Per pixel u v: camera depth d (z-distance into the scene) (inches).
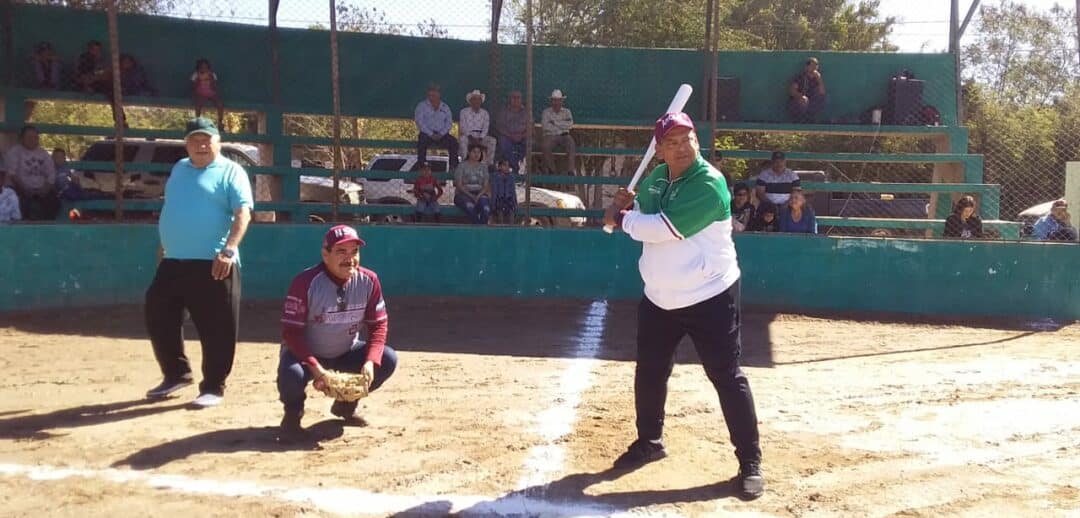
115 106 401.1
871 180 759.1
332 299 200.5
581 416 226.8
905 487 178.5
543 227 444.8
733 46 801.6
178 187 228.8
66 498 164.7
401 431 210.4
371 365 201.3
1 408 226.2
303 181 653.3
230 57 560.4
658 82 589.3
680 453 196.9
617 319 396.5
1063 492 176.4
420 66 577.6
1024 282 429.1
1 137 486.3
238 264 233.1
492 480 178.2
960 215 462.0
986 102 700.7
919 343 360.5
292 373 197.5
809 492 175.0
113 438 201.0
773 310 430.9
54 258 385.1
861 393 259.8
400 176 506.0
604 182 502.6
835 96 593.0
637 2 724.0
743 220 458.3
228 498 165.8
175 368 239.9
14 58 523.2
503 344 332.5
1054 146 615.8
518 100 516.1
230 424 213.6
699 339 176.7
